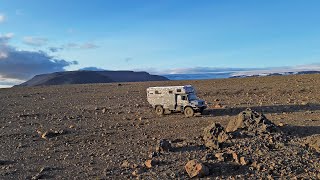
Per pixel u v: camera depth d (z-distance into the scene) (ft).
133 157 51.06
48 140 66.69
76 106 115.55
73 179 42.93
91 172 45.32
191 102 88.99
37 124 85.10
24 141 66.44
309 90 126.11
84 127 78.64
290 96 116.67
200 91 139.95
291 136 56.18
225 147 50.55
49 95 150.30
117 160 50.16
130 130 73.10
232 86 153.79
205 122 77.66
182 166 44.37
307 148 49.44
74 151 57.31
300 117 78.23
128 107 108.78
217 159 45.19
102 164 48.70
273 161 43.70
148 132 70.03
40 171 46.47
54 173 45.68
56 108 112.57
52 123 85.92
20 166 49.60
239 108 95.71
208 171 41.22
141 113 96.89
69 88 177.47
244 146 49.39
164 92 92.68
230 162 44.11
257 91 131.13
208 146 51.60
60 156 54.34
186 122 79.41
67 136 69.26
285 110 89.92
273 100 109.19
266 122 58.80
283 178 39.32
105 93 150.71
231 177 40.09
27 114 100.68
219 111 93.61
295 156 45.62
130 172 44.29
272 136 53.72
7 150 59.72
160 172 42.78
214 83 172.45
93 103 121.60
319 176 39.09
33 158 53.83
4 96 149.79
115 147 58.54
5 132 75.25
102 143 62.28
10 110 110.63
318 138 50.34
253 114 60.08
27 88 183.42
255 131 56.03
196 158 46.80
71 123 85.10
